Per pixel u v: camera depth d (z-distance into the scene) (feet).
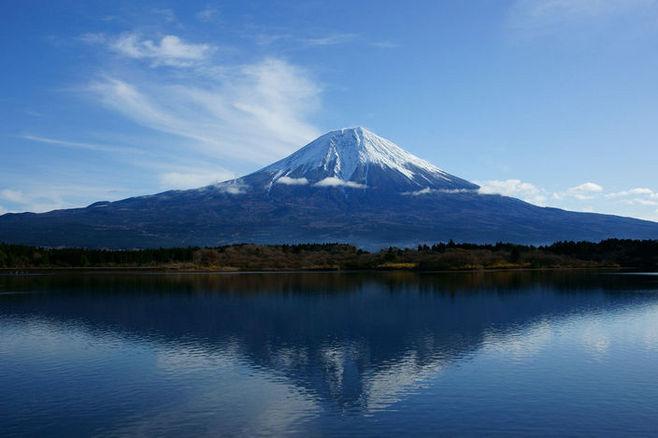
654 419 101.35
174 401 114.01
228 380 129.08
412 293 328.08
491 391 118.42
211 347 165.99
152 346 167.73
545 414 104.22
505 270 595.47
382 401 112.98
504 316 225.35
